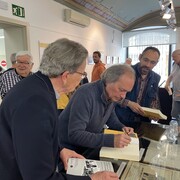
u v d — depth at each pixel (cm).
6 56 327
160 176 90
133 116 183
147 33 684
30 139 62
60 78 75
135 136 132
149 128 159
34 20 327
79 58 73
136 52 718
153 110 159
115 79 114
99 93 123
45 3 350
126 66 119
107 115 136
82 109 116
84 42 488
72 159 100
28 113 63
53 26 376
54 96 73
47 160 64
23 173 63
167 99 284
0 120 69
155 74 199
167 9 367
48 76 75
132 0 536
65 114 128
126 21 658
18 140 62
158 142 131
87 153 112
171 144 128
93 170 91
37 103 65
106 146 111
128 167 98
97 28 548
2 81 251
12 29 313
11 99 68
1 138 69
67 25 419
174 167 98
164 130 154
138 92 193
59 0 387
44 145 64
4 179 70
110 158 106
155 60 183
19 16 295
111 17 584
